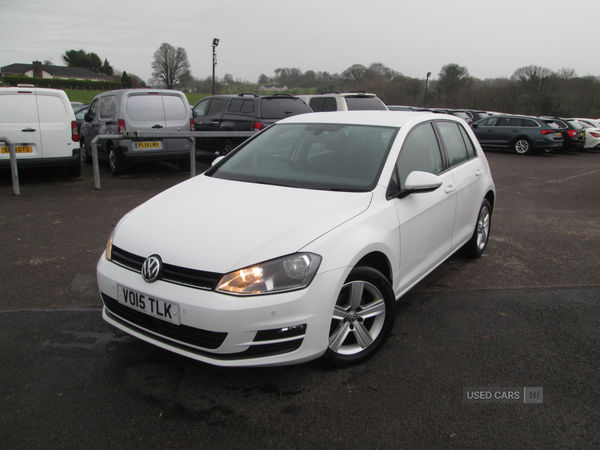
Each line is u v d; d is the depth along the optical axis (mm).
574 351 2994
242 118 10008
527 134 17219
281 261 2332
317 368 2742
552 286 4105
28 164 7996
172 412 2336
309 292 2350
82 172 9758
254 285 2268
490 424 2287
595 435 2225
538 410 2400
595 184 10359
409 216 3066
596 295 3912
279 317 2289
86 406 2367
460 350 2980
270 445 2121
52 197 7164
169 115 9008
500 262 4738
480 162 4559
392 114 3785
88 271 4188
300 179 3145
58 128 8211
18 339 3008
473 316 3482
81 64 117688
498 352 2967
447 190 3646
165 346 2432
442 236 3691
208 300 2252
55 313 3385
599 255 5027
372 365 2785
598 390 2582
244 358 2311
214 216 2682
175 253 2412
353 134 3453
